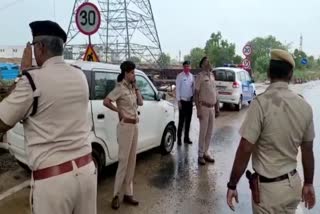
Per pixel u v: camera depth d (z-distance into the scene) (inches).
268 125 113.8
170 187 242.7
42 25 106.5
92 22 294.2
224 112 631.8
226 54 2174.0
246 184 251.4
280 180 114.9
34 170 104.3
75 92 108.0
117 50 1298.0
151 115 294.7
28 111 102.1
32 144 103.5
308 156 123.3
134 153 208.4
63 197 103.7
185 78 358.9
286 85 118.0
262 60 2177.7
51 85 103.0
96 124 229.1
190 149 346.0
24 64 113.3
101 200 216.1
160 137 311.3
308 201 127.1
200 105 293.9
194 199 223.0
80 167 106.8
